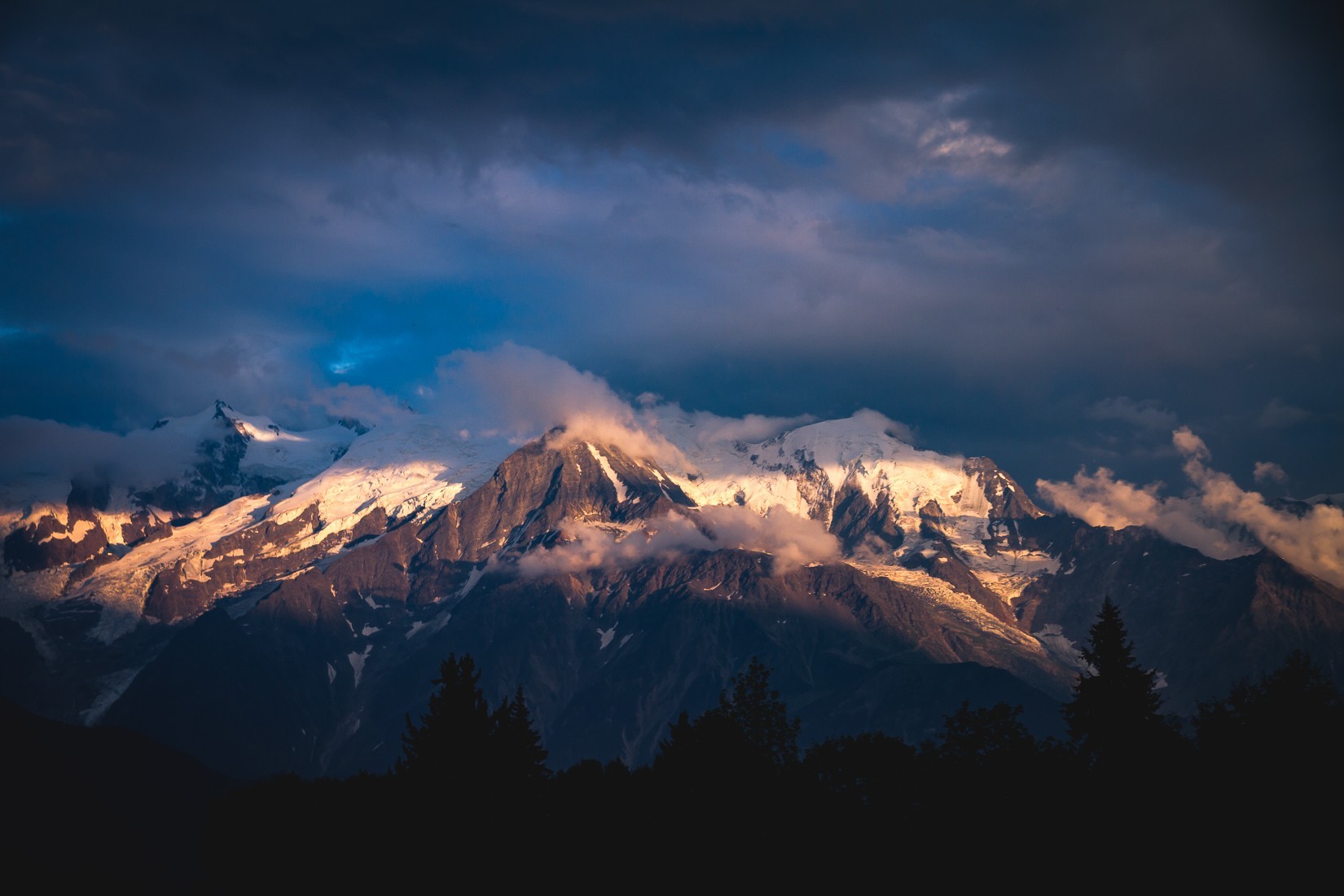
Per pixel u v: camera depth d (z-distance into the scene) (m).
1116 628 107.50
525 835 108.44
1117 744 101.94
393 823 111.50
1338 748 90.06
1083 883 91.12
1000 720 103.31
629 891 103.25
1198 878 87.50
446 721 113.06
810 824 100.69
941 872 96.50
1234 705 98.75
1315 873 84.94
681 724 108.81
